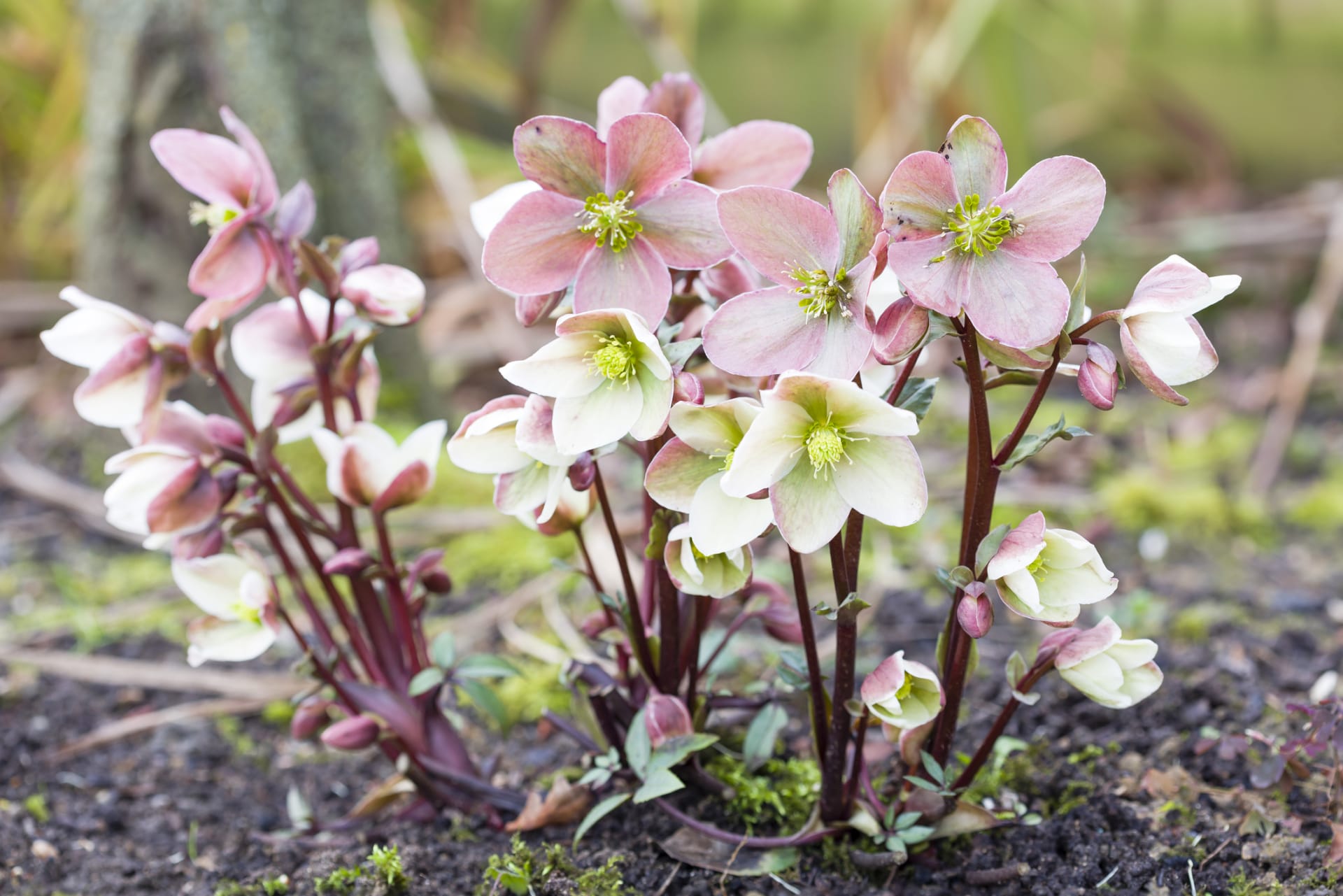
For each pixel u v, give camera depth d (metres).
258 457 1.24
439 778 1.29
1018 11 3.07
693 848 1.23
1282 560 1.64
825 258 1.12
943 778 1.20
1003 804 1.27
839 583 1.17
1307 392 2.23
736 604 1.32
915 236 1.11
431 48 2.86
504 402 1.17
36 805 1.33
